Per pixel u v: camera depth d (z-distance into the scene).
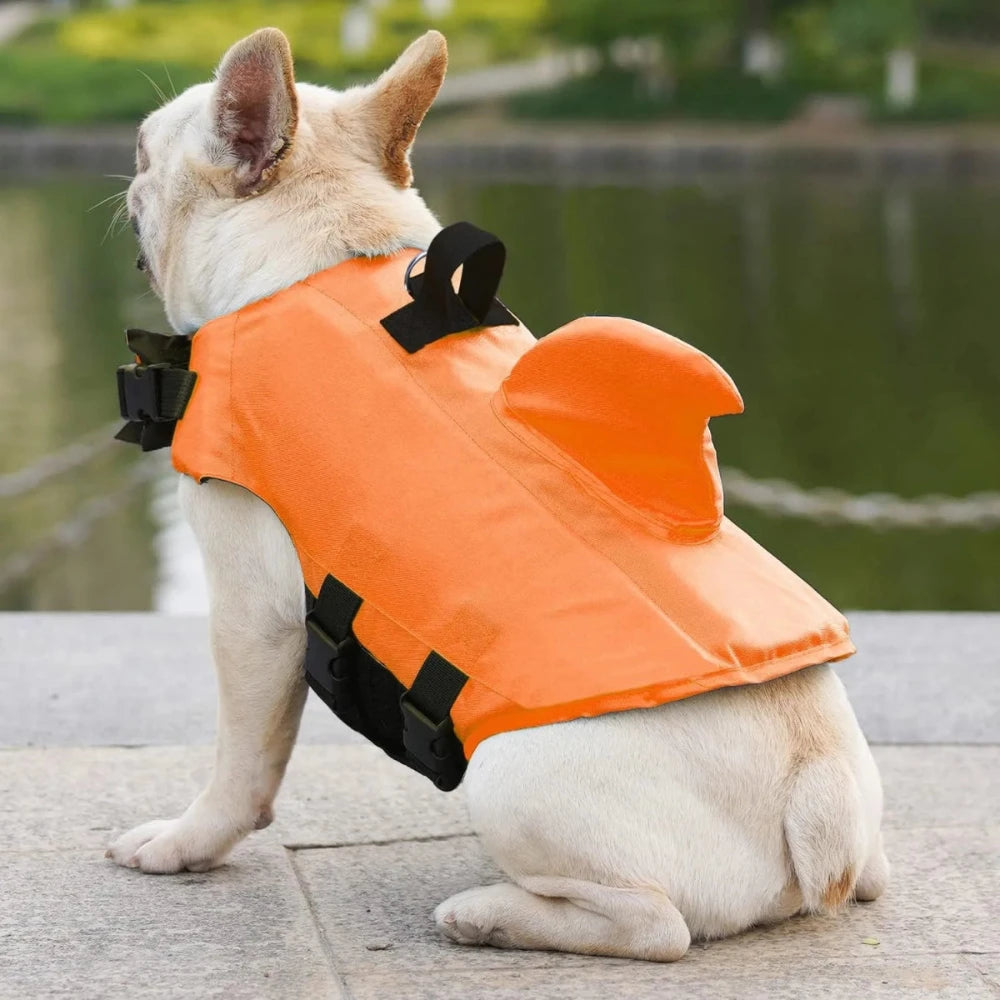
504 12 23.38
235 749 1.54
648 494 1.45
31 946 1.47
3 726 1.81
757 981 1.44
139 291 8.65
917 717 1.88
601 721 1.41
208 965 1.45
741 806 1.42
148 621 2.09
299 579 1.50
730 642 1.42
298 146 1.54
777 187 15.20
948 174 15.98
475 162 17.52
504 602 1.43
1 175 16.38
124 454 5.18
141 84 19.53
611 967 1.44
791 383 7.01
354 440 1.47
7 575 3.88
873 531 5.14
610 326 1.44
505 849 1.44
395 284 1.51
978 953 1.48
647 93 19.61
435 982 1.43
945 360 7.39
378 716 1.49
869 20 17.84
